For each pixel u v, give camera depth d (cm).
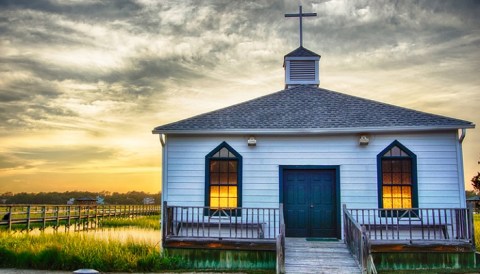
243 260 1361
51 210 3088
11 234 2050
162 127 1561
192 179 1557
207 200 1542
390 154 1524
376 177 1516
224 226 1526
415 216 1477
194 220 1533
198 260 1378
